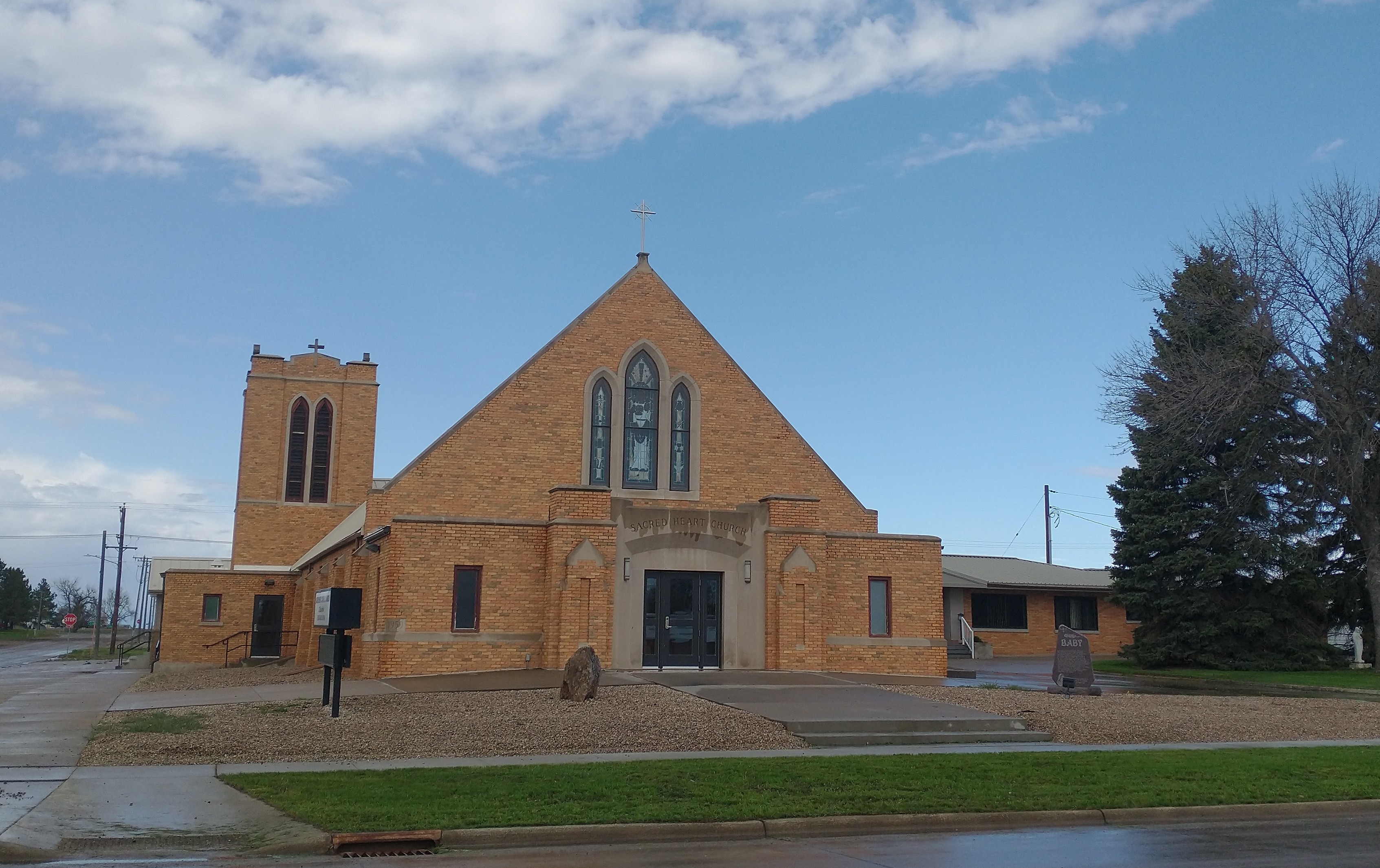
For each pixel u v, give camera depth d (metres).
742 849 11.60
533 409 30.64
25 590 137.25
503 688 23.84
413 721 19.17
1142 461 41.78
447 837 11.52
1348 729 21.97
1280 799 14.45
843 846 11.88
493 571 28.25
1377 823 13.56
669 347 31.97
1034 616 50.38
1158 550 41.06
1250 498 39.19
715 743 17.89
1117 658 48.81
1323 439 36.47
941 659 31.50
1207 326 39.59
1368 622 42.06
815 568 30.08
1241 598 40.41
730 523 29.72
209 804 12.83
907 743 18.88
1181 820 13.70
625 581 28.75
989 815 13.17
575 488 28.42
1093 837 12.45
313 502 51.03
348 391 51.97
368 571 30.42
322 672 31.47
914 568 31.81
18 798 13.02
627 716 19.80
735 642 29.44
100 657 63.16
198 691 26.33
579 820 12.13
